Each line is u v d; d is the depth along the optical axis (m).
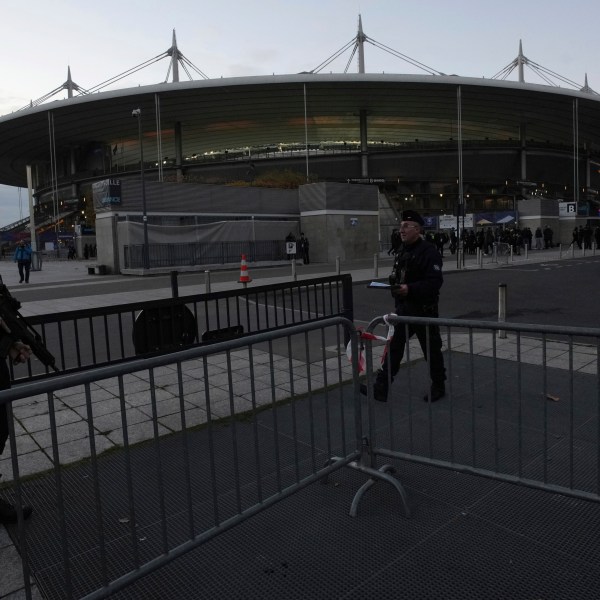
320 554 2.65
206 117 72.00
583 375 5.47
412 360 6.32
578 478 3.31
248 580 2.47
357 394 3.37
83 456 3.92
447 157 72.50
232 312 11.71
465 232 39.34
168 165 73.19
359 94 65.44
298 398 5.05
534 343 7.16
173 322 6.39
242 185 35.25
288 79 60.12
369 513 3.02
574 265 23.16
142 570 2.29
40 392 2.01
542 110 71.94
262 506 2.77
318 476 3.07
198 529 2.89
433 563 2.55
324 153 72.00
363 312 11.40
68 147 81.25
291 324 7.64
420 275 4.79
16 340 3.04
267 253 30.81
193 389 5.49
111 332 9.64
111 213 25.94
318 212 32.25
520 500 3.11
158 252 26.30
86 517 3.06
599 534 2.75
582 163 82.25
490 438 3.98
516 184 73.88
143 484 3.45
